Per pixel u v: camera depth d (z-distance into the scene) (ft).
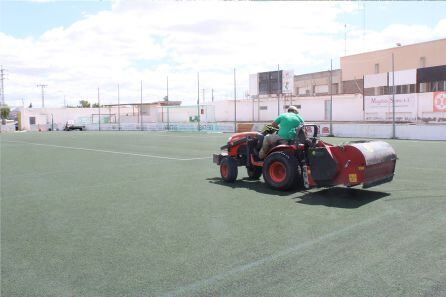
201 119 162.81
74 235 19.34
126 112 239.09
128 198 27.50
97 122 191.83
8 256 16.65
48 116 238.07
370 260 15.11
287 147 27.71
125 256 16.33
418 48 128.36
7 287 13.74
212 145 72.49
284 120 28.14
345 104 130.00
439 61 123.65
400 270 14.17
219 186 31.04
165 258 15.98
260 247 16.88
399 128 79.00
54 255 16.66
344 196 26.12
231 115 170.60
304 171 26.84
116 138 103.19
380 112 100.12
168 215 22.59
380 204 23.68
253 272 14.35
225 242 17.66
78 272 14.84
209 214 22.52
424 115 91.91
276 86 146.00
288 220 20.80
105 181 34.91
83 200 27.27
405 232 18.29
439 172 35.04
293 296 12.48
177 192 29.12
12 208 25.32
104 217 22.52
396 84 99.66
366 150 24.56
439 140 73.10
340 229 19.01
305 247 16.69
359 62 146.30
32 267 15.43
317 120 138.10
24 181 36.09
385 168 26.08
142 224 20.90
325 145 26.11
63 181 35.53
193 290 13.11
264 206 23.97
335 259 15.30
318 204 24.09
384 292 12.59
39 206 25.77
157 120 189.16
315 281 13.48
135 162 48.65
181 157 53.16
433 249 16.08
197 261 15.56
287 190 28.35
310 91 170.40
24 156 60.39
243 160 32.07
